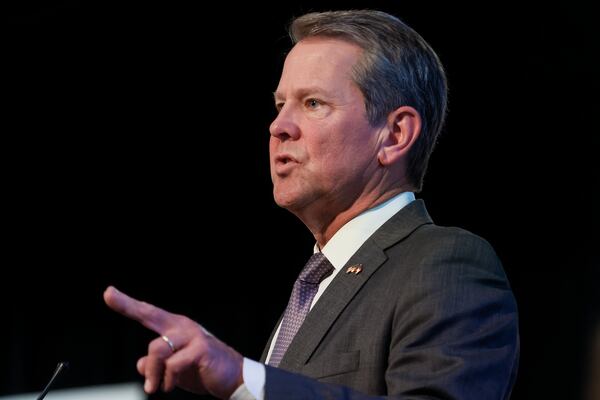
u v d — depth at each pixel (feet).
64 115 41.83
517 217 41.96
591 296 41.11
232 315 45.19
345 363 12.30
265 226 44.98
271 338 15.83
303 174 14.25
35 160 42.45
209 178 44.24
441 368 11.30
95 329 44.19
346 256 14.14
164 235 44.65
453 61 37.96
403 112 14.62
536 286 41.96
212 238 44.96
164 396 43.16
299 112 14.51
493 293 12.32
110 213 44.06
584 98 39.29
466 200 42.29
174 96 41.81
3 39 38.78
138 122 42.63
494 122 40.45
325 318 12.94
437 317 11.82
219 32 39.11
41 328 43.73
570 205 41.29
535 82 38.81
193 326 10.14
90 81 40.98
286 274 45.01
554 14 35.91
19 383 43.19
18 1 37.19
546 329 41.65
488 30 36.99
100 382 43.91
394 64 14.69
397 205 14.51
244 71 40.52
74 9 37.88
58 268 43.91
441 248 12.73
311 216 14.71
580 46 36.81
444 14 36.47
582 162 40.63
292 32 15.35
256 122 42.52
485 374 11.43
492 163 41.55
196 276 44.98
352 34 14.74
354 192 14.43
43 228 43.47
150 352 9.84
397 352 11.73
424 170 15.23
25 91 40.65
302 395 10.43
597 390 40.47
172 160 43.55
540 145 40.88
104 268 44.29
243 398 10.20
